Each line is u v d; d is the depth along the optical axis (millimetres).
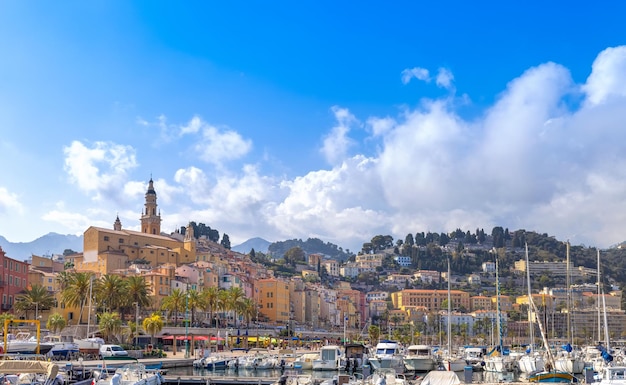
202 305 191625
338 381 72812
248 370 116375
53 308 172625
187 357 128750
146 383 71312
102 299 161625
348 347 115750
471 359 126875
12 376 60375
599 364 108250
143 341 161875
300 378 74938
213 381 83250
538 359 114625
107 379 68250
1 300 155625
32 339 109688
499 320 130500
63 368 71750
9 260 161625
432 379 68125
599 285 152250
